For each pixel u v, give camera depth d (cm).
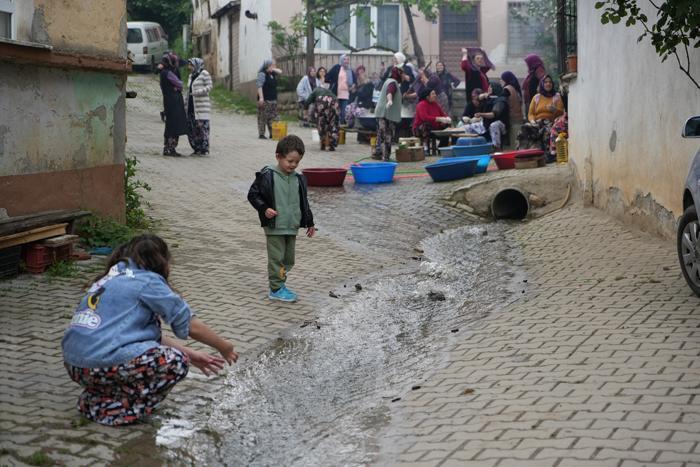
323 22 2692
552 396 518
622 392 513
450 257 1011
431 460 447
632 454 427
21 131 873
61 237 858
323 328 727
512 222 1209
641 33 964
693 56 826
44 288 793
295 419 538
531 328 671
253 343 679
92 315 496
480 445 458
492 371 580
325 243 1058
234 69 3325
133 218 1068
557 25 1441
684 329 627
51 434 491
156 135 2091
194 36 3928
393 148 2066
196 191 1359
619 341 613
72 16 923
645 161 969
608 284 784
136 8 4125
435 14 2767
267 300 798
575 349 605
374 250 1040
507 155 1487
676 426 457
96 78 969
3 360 611
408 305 802
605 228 1039
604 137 1113
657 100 925
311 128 2462
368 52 2898
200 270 892
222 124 2473
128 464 464
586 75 1199
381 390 577
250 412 549
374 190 1398
